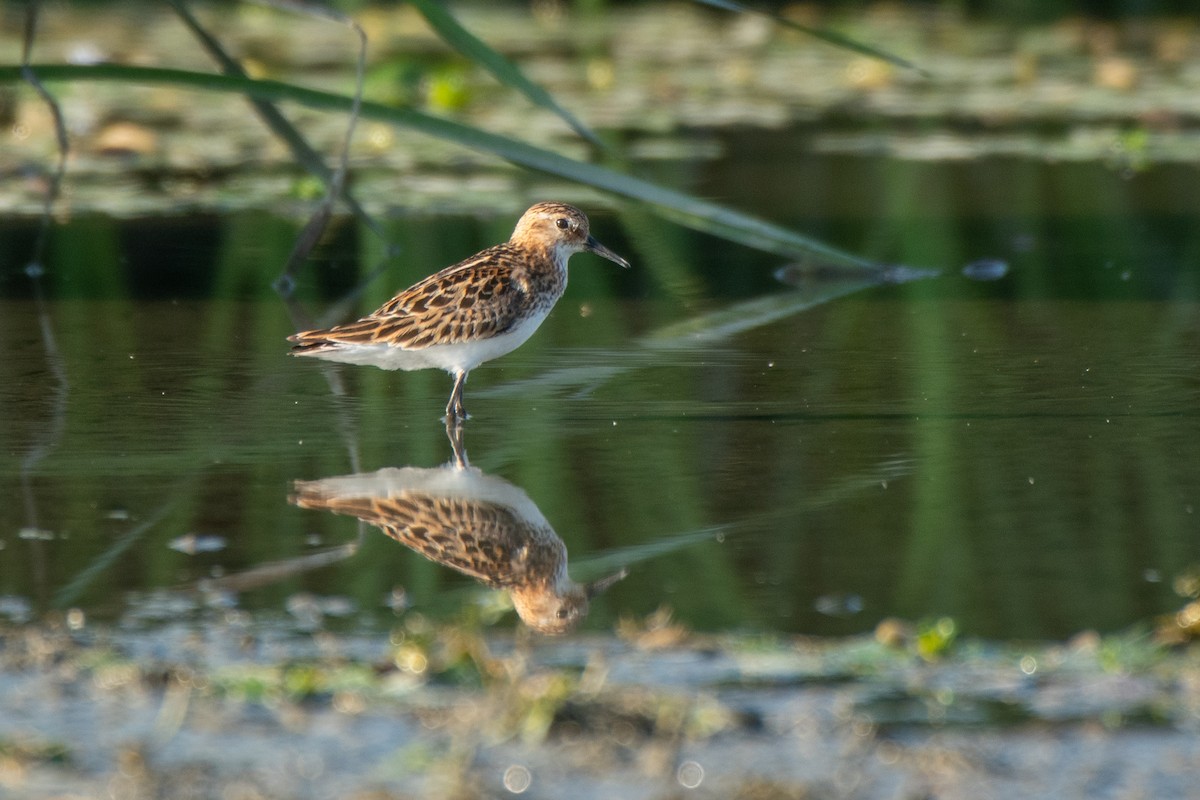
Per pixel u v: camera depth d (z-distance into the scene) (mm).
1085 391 13070
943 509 10109
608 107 29094
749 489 10594
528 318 13133
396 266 18500
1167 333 15156
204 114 28922
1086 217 21391
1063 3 39562
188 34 34375
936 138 27516
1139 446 11461
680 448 11578
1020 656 7836
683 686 7520
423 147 26828
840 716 7195
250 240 19922
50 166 23703
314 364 14219
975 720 7164
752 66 34812
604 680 7527
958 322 15844
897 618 8359
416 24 37000
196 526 9805
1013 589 8758
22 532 9648
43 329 15391
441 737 7004
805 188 23328
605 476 10906
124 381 13500
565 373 13953
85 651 7867
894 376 13688
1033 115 29562
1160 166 25391
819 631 8203
